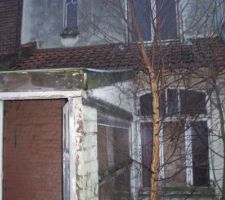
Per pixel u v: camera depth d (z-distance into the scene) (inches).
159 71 196.1
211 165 287.7
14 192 183.8
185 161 287.7
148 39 304.3
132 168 280.8
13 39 380.5
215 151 282.2
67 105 172.2
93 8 366.6
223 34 301.4
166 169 296.5
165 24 276.7
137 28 198.1
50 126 182.7
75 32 369.1
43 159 182.1
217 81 288.7
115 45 339.6
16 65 345.1
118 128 253.4
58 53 359.6
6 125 187.6
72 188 167.2
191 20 322.3
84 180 168.4
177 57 271.0
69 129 169.5
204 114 298.7
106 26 357.1
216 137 295.1
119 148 250.5
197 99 295.7
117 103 243.8
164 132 279.1
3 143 186.9
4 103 188.5
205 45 288.5
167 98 270.5
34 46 373.1
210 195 293.9
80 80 169.5
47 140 182.4
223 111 291.4
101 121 205.2
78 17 372.8
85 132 171.9
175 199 297.0
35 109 185.6
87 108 176.4
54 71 171.9
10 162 185.6
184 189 297.7
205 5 326.6
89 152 177.2
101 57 333.1
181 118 276.1
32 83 173.6
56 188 179.6
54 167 180.7
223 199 254.5
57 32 375.6
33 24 381.7
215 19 307.9
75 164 167.6
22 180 183.8
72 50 361.1
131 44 283.4
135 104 307.4
